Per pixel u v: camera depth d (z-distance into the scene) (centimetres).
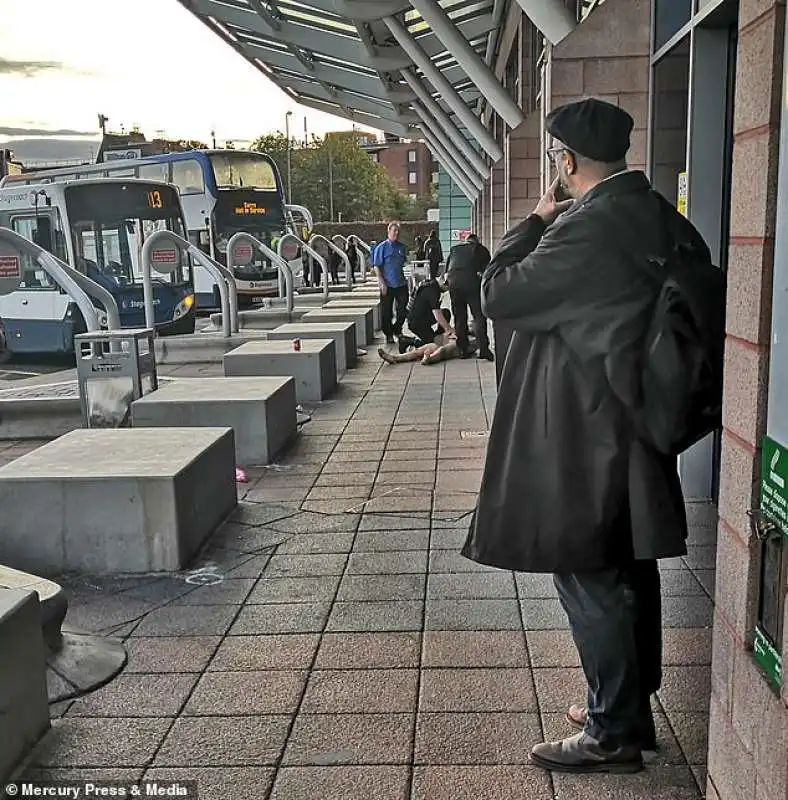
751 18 225
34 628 318
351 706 339
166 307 1798
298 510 587
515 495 277
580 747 293
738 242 236
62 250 1692
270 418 714
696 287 262
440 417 879
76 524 480
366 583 460
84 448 539
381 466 695
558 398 270
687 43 541
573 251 261
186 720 333
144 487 475
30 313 1727
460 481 646
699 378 259
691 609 416
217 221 2356
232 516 574
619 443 267
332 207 8881
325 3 1641
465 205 4759
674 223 272
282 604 437
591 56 683
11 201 1770
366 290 2531
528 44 1672
